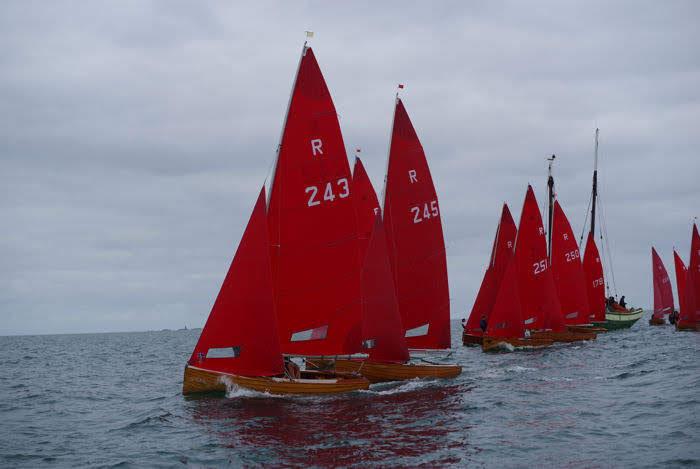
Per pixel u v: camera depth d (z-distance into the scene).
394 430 19.41
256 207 24.25
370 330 27.86
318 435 18.83
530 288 49.84
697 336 58.72
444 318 32.56
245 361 24.14
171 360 57.62
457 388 27.38
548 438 18.30
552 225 58.72
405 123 32.00
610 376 31.08
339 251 26.72
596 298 69.12
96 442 19.45
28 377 42.28
